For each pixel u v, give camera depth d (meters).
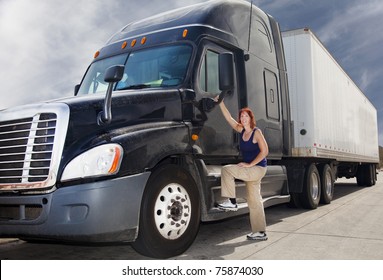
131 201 4.29
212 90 5.89
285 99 8.14
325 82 10.68
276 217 8.15
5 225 4.35
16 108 4.59
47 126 4.32
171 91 5.25
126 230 4.25
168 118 5.12
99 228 4.07
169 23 6.21
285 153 8.02
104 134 4.38
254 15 7.45
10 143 4.48
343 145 12.72
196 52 5.67
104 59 6.45
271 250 5.21
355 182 21.44
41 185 4.16
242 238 6.06
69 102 4.46
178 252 4.82
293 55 9.73
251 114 5.77
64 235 4.07
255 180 5.74
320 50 10.37
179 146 4.99
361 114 16.17
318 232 6.41
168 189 4.80
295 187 9.12
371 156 18.12
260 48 7.38
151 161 4.53
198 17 6.09
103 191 4.10
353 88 14.73
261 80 7.21
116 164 4.21
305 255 4.93
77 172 4.12
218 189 5.65
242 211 6.02
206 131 5.61
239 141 6.33
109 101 4.46
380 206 9.83
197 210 5.11
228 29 6.48
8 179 4.39
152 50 5.96
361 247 5.34
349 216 8.14
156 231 4.58
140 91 5.09
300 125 9.48
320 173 10.29
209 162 6.11
